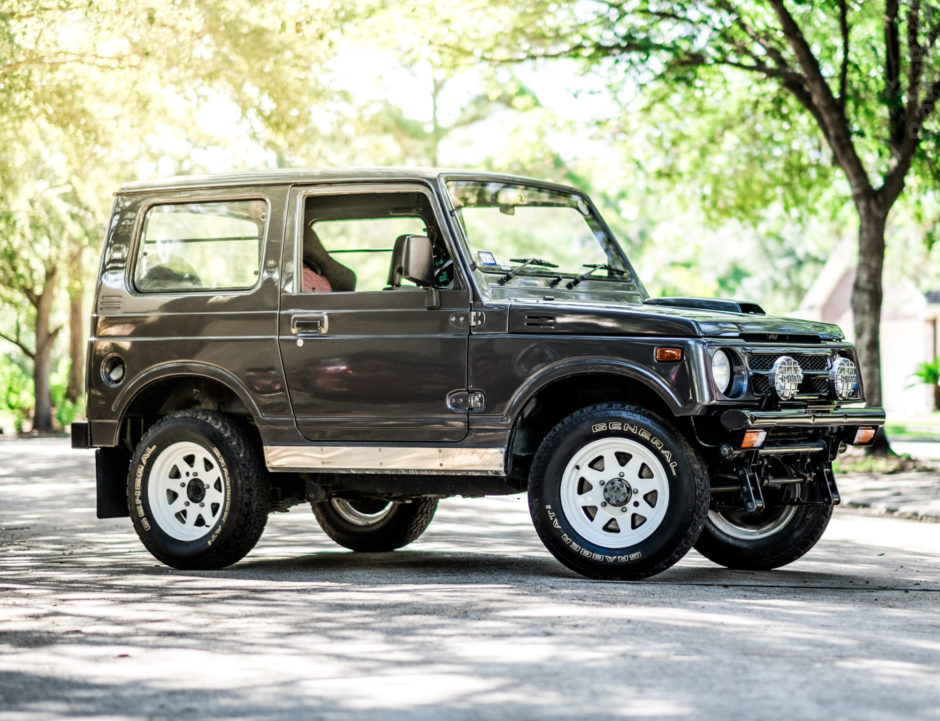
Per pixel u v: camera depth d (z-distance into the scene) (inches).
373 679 217.5
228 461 358.3
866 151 892.0
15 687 215.0
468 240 345.1
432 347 339.3
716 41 768.9
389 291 345.4
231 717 195.3
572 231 385.1
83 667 229.0
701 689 208.8
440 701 202.5
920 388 1882.4
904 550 412.2
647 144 944.9
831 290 2085.4
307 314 352.8
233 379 360.2
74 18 759.1
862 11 784.3
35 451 1149.1
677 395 314.2
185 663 231.3
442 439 338.6
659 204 1026.1
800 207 965.8
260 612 283.3
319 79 827.4
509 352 331.6
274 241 360.8
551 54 803.4
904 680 215.6
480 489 341.1
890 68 773.3
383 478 349.7
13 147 895.1
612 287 374.3
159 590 320.2
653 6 767.1
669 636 250.1
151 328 372.2
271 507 369.4
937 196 888.3
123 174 908.0
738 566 364.2
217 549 359.6
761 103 878.4
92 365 379.2
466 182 354.3
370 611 281.9
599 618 269.1
